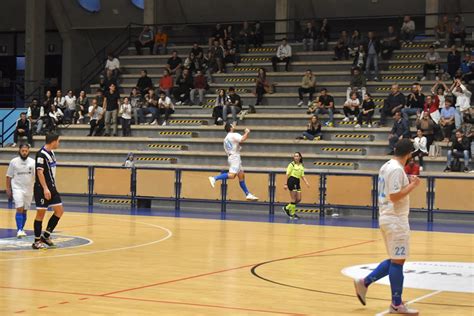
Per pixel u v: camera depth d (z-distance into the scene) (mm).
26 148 15719
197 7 41562
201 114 33000
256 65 35844
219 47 35844
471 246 15742
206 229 18609
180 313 7984
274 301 8828
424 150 26031
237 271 11328
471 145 25984
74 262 12055
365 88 31250
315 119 29297
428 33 36250
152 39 39000
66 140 32156
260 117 31297
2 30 45156
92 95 36344
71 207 25766
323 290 9711
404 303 8734
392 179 8234
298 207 24672
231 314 7980
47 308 8109
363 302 8547
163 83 34719
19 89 45062
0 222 19531
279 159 28234
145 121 32938
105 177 26922
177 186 26031
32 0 40656
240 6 40875
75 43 43375
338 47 34750
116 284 9875
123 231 17672
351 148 28219
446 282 10609
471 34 36250
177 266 11789
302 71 35062
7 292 9125
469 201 22969
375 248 14852
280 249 14477
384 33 40156
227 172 24969
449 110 27344
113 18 42500
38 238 13938
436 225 21812
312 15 40125
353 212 24672
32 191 15789
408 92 31812
